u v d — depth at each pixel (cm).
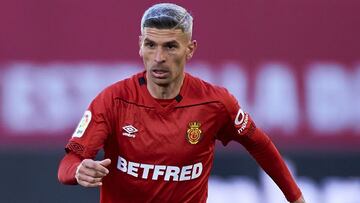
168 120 1661
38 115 3033
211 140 1712
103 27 3039
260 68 3072
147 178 1670
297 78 3083
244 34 3073
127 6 3045
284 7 3089
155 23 1595
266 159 1822
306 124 3086
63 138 3036
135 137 1650
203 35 3064
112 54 3036
